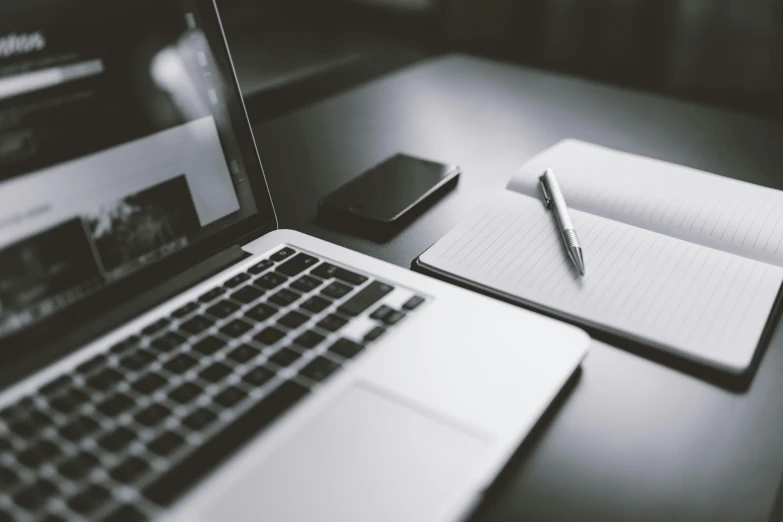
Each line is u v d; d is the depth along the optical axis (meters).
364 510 0.37
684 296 0.58
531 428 0.45
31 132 0.48
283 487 0.38
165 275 0.54
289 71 1.65
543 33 1.47
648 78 1.29
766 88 1.23
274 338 0.49
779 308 0.59
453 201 0.77
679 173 0.80
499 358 0.48
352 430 0.42
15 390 0.44
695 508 0.41
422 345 0.49
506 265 0.62
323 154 0.89
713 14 1.46
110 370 0.46
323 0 1.95
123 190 0.52
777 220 0.69
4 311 0.46
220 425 0.42
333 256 0.59
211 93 0.59
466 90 1.13
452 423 0.42
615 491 0.42
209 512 0.37
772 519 0.41
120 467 0.39
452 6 1.63
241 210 0.60
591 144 0.91
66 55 0.50
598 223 0.69
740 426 0.47
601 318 0.55
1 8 0.47
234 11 1.95
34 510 0.36
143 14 0.54
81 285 0.50
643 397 0.49
